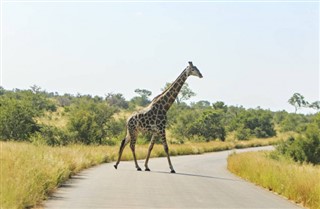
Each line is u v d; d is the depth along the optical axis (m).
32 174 17.33
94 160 34.91
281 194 21.48
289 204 18.41
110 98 132.12
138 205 16.31
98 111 65.50
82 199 17.12
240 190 22.14
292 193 19.97
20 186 15.12
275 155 52.25
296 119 137.75
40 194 16.77
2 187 14.34
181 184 23.19
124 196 18.23
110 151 43.06
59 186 20.52
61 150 32.06
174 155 59.44
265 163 29.97
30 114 51.88
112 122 69.75
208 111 94.62
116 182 22.77
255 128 115.81
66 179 22.81
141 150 48.94
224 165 41.84
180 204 16.88
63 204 15.93
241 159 36.56
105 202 16.66
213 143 79.69
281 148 55.34
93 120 55.75
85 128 54.22
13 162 18.88
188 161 44.97
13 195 14.21
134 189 20.42
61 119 83.25
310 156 51.94
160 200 17.59
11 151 23.59
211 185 23.52
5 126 49.84
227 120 123.88
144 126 31.12
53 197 17.39
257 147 89.06
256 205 17.58
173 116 95.19
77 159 29.31
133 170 30.41
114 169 30.67
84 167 29.89
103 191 19.44
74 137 52.91
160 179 25.06
